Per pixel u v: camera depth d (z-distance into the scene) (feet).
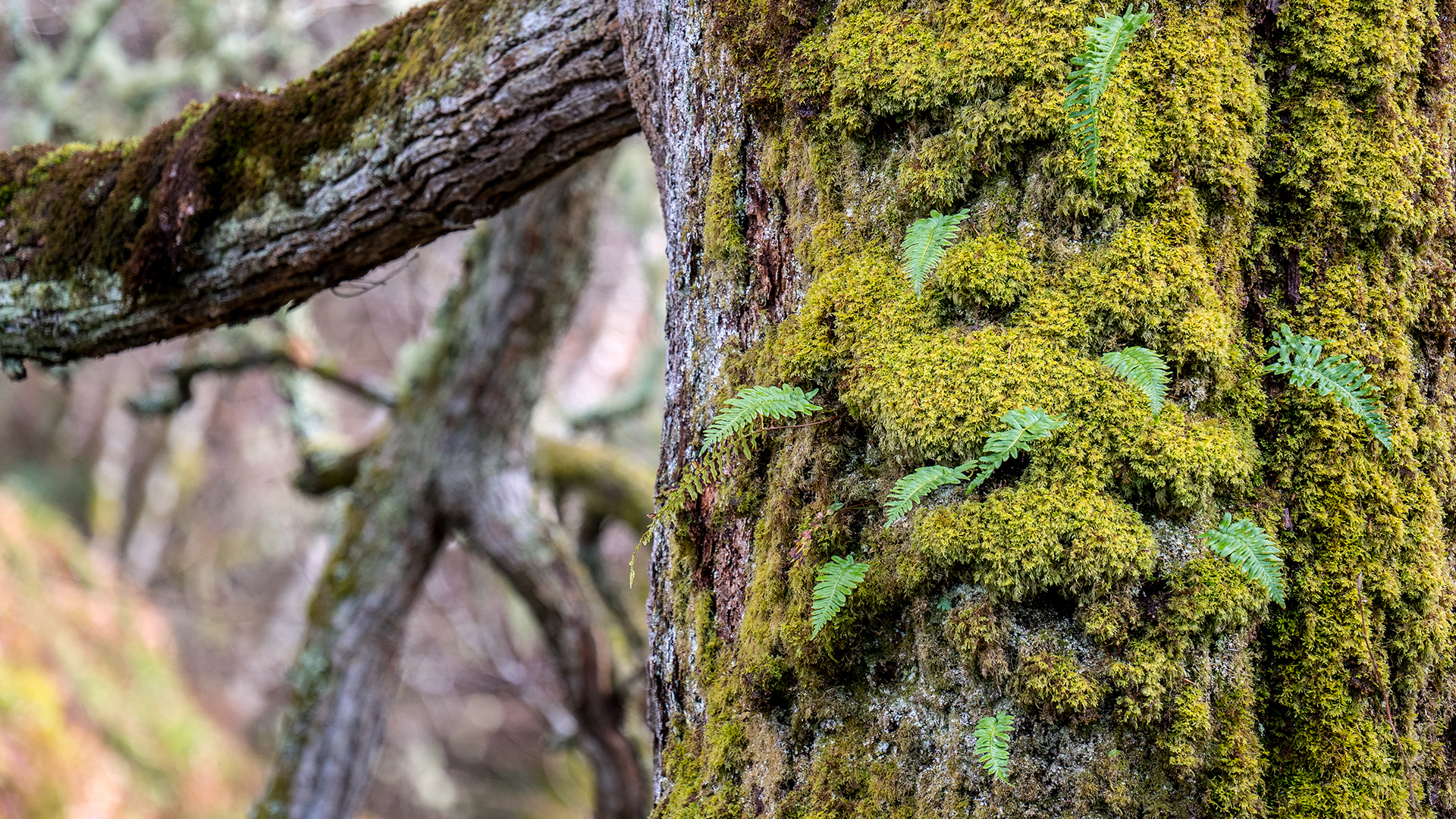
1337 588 7.29
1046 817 7.13
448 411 16.83
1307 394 7.36
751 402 7.34
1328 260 7.40
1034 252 7.34
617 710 18.74
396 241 9.59
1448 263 7.47
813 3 7.66
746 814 7.60
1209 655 7.19
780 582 7.55
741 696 7.66
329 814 16.63
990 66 7.33
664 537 8.11
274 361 19.45
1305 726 7.25
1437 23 7.48
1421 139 7.43
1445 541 7.41
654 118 8.23
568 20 8.54
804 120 7.61
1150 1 7.38
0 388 52.60
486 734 50.29
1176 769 7.11
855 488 7.48
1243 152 7.34
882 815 7.30
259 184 9.53
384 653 17.07
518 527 17.26
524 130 8.85
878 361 7.39
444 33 9.01
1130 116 7.32
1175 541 7.21
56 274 10.62
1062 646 7.14
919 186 7.43
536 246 15.52
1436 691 7.39
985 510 7.18
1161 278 7.25
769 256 7.74
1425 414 7.42
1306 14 7.42
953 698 7.24
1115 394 7.21
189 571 49.34
